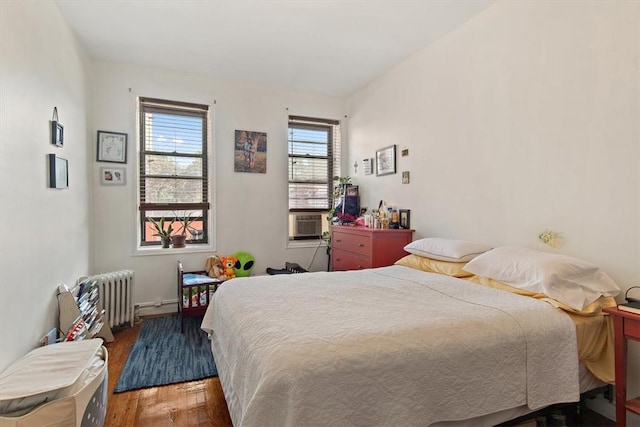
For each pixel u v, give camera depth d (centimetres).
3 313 153
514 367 138
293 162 435
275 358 114
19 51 173
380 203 379
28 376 142
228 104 392
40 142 200
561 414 158
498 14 240
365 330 132
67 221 250
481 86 255
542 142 212
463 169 271
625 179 173
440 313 152
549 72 208
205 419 181
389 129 365
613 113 177
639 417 165
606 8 179
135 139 352
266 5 245
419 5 245
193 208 381
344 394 112
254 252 406
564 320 153
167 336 296
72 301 227
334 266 379
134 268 352
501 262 199
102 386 155
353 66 354
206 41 300
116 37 290
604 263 182
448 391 127
